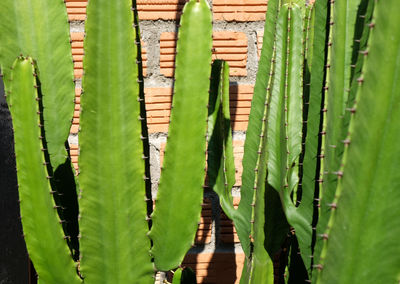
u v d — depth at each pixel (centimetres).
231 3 114
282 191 81
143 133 84
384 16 58
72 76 85
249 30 115
